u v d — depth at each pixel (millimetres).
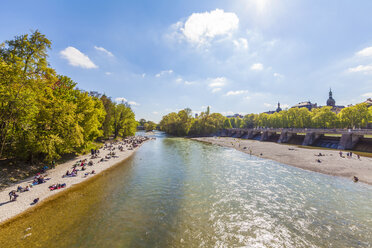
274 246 11836
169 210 16500
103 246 11477
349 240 12336
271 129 81250
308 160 36125
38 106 25141
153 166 33031
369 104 97562
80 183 22891
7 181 20656
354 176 24734
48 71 25547
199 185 23172
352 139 49938
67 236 12383
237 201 18547
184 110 115438
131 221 14508
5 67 19672
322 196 19625
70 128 28969
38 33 24203
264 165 34156
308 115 91750
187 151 52125
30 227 13273
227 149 56875
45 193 19203
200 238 12547
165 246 11625
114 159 38031
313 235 12961
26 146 24000
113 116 72188
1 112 20172
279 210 16688
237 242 12195
